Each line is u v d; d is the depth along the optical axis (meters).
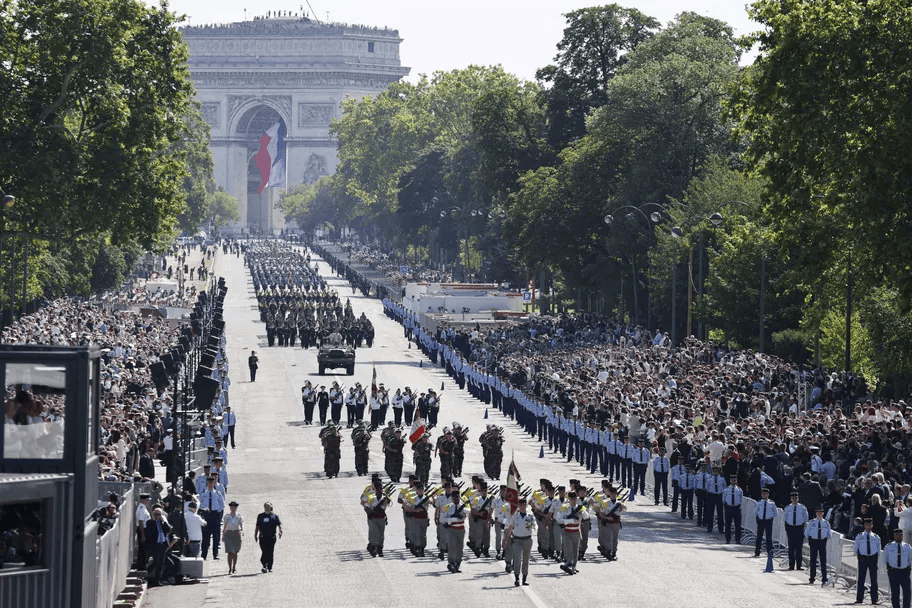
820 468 134.75
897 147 144.75
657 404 186.88
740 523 135.50
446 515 113.44
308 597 103.00
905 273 149.12
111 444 140.50
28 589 69.69
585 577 111.56
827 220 163.38
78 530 72.75
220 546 129.62
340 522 141.00
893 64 151.75
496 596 102.75
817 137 156.88
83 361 73.12
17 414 72.81
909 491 112.62
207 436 169.12
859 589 102.88
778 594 105.69
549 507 119.62
